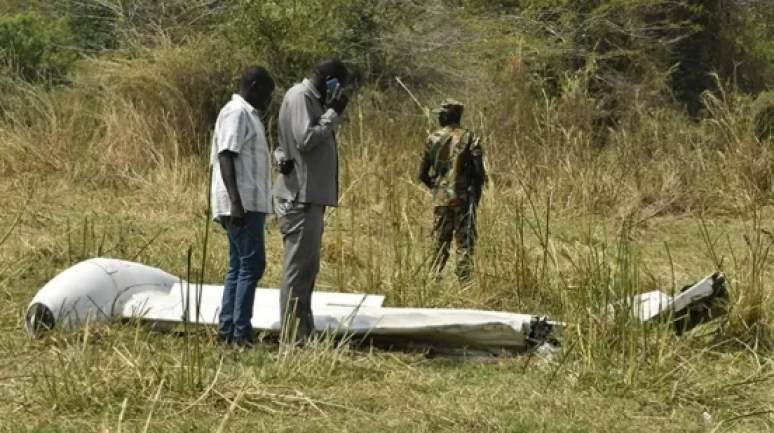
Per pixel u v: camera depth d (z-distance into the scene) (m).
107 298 10.05
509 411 8.14
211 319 9.88
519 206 14.49
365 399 8.25
